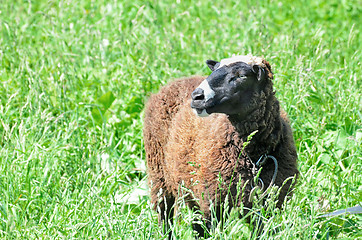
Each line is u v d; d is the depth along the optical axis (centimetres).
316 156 970
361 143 992
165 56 1309
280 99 1079
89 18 1602
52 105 1131
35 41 1512
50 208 816
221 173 768
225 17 1655
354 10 1842
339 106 1092
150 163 916
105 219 780
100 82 1237
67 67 1259
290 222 744
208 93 740
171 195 922
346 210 797
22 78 1176
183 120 838
